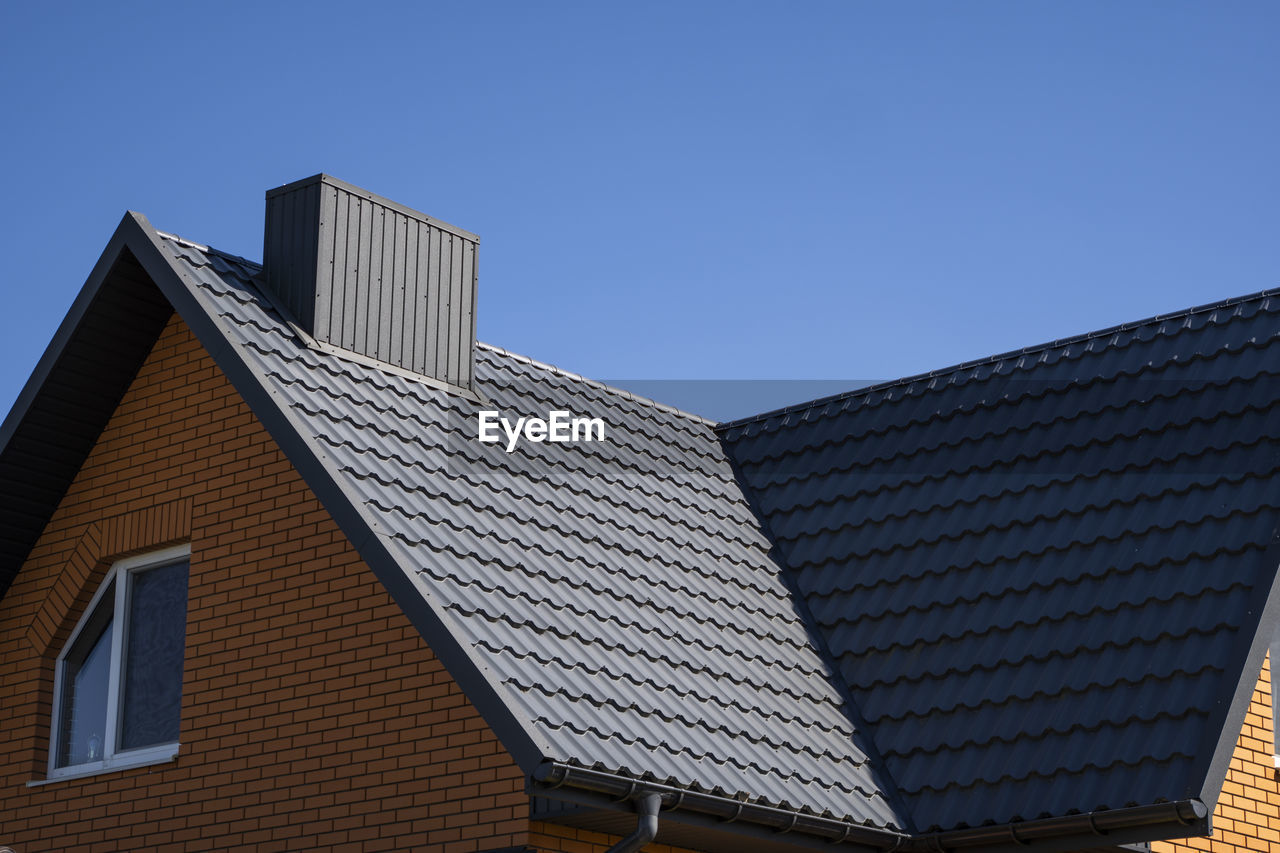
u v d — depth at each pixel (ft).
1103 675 39.47
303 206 45.32
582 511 43.52
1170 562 41.39
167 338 44.80
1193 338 48.78
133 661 43.50
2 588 46.65
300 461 37.73
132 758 41.98
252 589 40.01
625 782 31.96
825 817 36.04
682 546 45.55
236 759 38.65
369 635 36.86
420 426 43.06
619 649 37.35
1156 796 35.60
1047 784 37.70
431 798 34.27
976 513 46.93
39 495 45.75
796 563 48.65
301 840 36.45
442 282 48.01
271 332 42.86
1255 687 42.11
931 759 40.04
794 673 42.24
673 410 56.70
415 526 37.17
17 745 44.42
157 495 43.45
